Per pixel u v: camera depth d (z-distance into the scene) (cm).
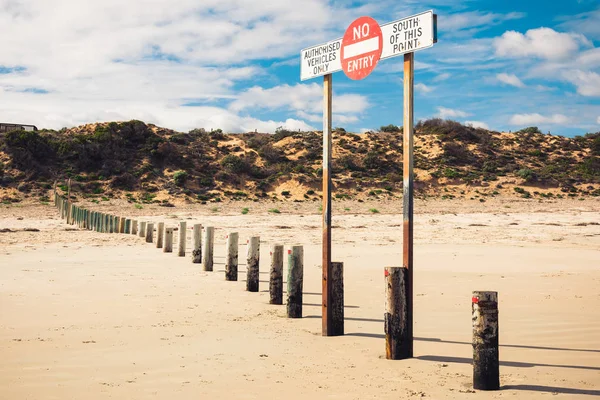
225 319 988
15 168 5703
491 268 1678
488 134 9431
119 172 6028
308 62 917
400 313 730
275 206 5212
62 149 6100
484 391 597
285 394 587
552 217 4191
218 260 1872
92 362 704
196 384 619
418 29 734
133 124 6900
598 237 2794
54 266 1677
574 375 652
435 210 4888
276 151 7519
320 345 805
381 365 700
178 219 3906
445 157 7856
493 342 604
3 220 3716
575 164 8138
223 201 5534
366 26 813
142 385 614
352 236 2817
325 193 876
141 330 893
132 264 1742
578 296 1202
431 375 657
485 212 4706
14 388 600
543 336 846
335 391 597
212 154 7000
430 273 1570
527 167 7769
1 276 1466
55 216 4116
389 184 6406
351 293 1264
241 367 688
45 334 858
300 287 1009
